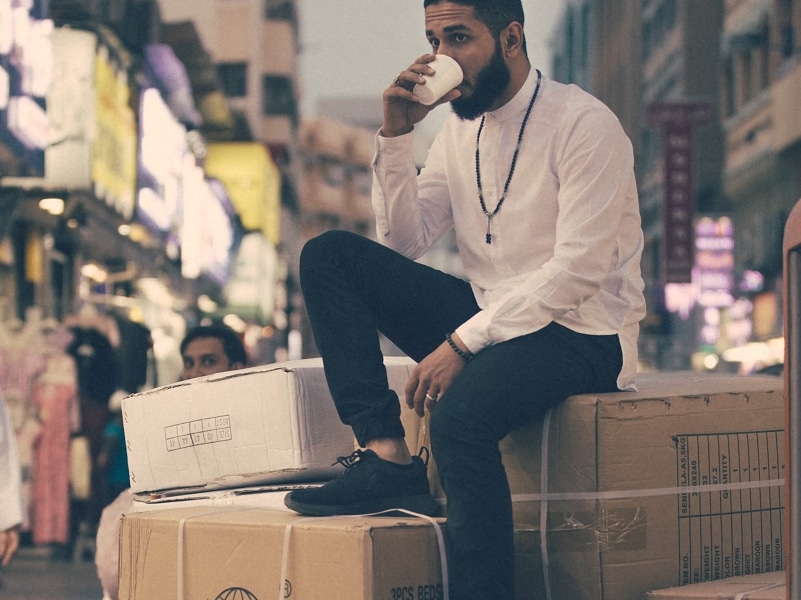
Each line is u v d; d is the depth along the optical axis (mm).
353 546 2588
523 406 2809
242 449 3154
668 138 29125
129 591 3033
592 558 2748
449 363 2912
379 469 2859
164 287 20797
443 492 2990
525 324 2879
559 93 3096
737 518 2918
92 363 11562
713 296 29500
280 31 45562
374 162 3275
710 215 29781
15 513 4160
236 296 33719
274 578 2711
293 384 3068
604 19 50656
